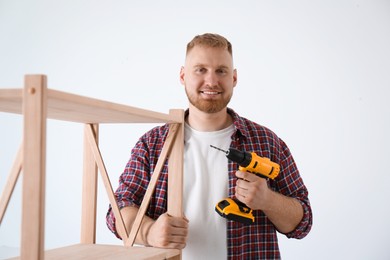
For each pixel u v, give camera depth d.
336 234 2.21
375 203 2.17
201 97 1.36
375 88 2.19
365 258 2.17
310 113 2.27
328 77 2.25
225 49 1.36
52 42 2.81
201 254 1.37
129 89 2.64
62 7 2.79
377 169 2.17
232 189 1.39
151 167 1.45
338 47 2.24
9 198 0.89
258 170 1.23
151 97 2.59
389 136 2.17
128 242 1.06
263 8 2.36
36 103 0.62
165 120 1.01
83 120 1.03
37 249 0.63
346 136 2.21
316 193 2.24
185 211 1.40
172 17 2.56
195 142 1.46
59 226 2.72
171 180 1.12
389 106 2.17
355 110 2.21
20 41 2.87
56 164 2.74
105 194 2.63
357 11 2.22
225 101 1.37
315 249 2.23
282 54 2.32
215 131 1.46
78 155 2.70
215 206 1.33
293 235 1.40
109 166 2.64
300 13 2.30
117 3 2.68
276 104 2.32
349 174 2.20
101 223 2.64
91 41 2.73
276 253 1.39
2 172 2.83
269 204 1.24
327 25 2.26
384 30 2.19
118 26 2.67
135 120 1.02
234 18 2.41
